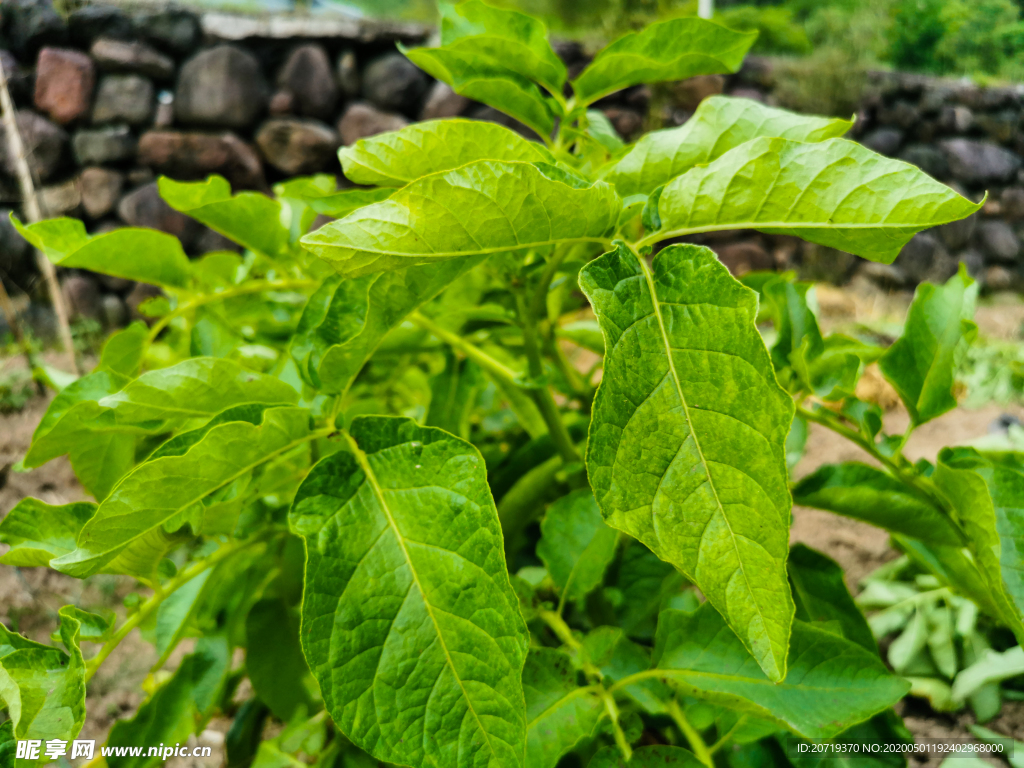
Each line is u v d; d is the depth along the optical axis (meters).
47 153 1.51
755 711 0.24
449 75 0.32
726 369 0.18
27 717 0.21
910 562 0.57
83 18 1.50
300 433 0.23
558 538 0.30
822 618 0.35
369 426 0.23
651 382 0.19
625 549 0.38
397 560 0.21
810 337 0.30
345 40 1.69
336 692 0.19
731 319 0.19
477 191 0.18
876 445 0.28
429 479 0.22
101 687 0.54
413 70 1.73
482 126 0.24
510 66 0.31
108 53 1.52
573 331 0.41
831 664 0.25
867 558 0.64
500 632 0.20
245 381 0.25
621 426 0.18
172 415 0.25
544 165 0.22
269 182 1.68
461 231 0.19
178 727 0.34
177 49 1.58
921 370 0.27
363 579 0.20
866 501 0.29
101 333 1.54
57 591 0.63
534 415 0.40
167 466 0.20
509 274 0.30
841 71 2.07
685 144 0.26
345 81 1.70
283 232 0.35
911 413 0.28
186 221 1.60
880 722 0.35
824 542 0.67
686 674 0.25
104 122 1.54
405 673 0.20
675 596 0.33
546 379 0.30
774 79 2.10
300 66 1.65
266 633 0.36
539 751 0.24
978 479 0.24
